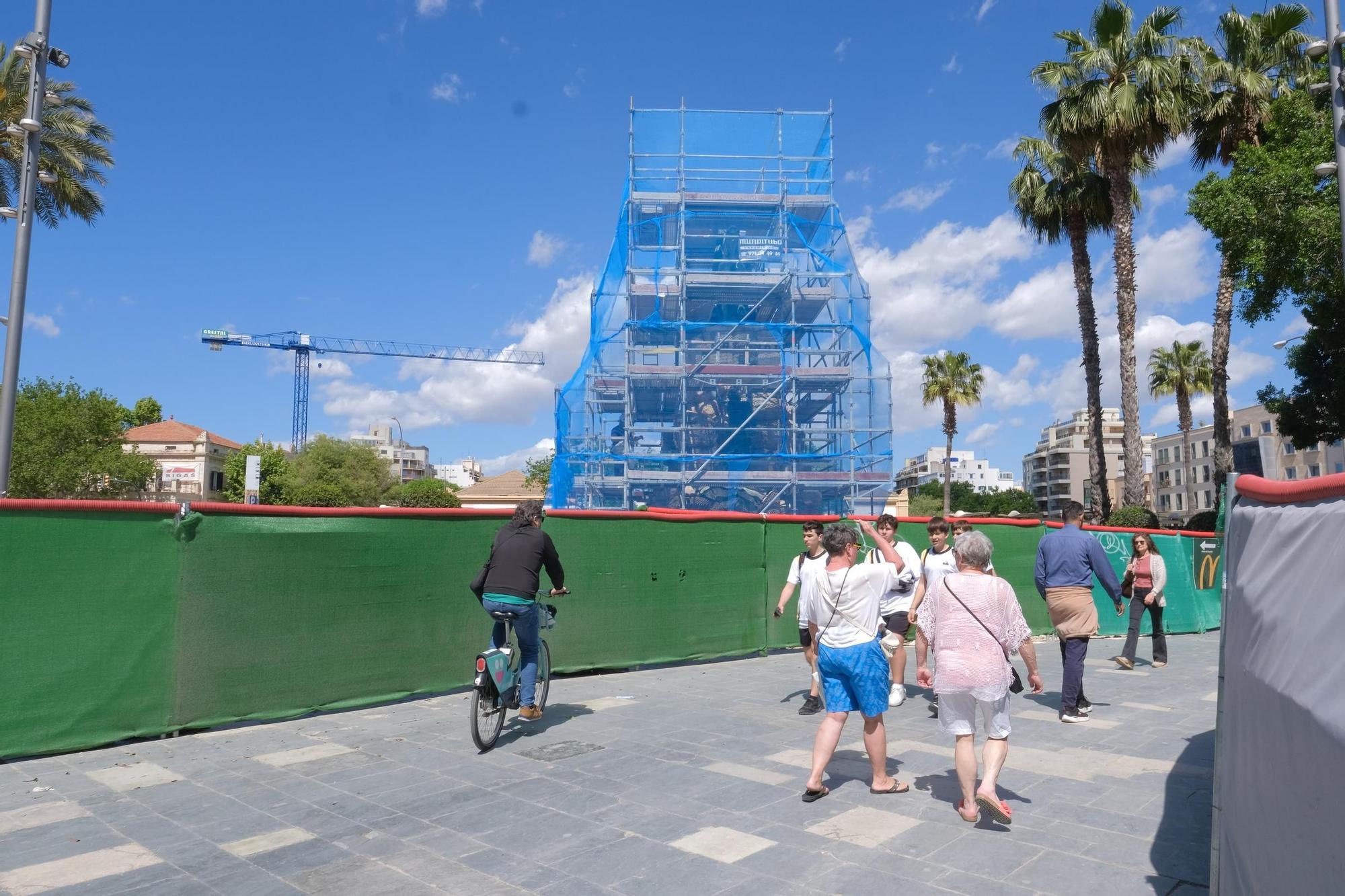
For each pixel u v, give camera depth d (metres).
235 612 7.10
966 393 54.75
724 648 11.04
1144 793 5.33
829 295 27.50
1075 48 23.70
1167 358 53.19
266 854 4.41
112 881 4.10
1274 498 3.05
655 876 4.09
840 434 26.39
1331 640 2.33
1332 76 11.52
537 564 6.97
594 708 8.02
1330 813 2.19
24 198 12.57
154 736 6.65
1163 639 11.38
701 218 28.94
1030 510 115.69
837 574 5.27
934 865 4.18
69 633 6.27
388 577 8.10
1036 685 5.25
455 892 3.95
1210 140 25.33
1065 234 27.66
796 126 29.62
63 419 49.16
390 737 6.84
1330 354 25.69
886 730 7.20
